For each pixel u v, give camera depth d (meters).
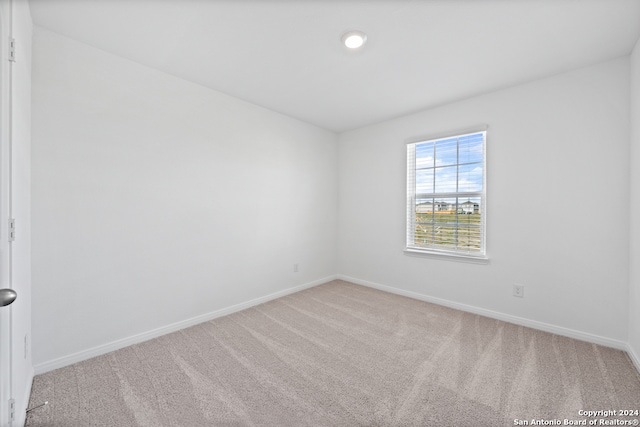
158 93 2.33
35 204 1.74
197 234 2.59
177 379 1.74
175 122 2.43
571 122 2.30
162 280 2.36
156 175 2.31
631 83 2.02
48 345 1.80
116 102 2.09
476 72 2.35
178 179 2.45
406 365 1.90
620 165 2.10
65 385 1.67
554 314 2.39
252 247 3.07
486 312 2.76
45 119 1.78
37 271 1.75
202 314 2.63
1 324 1.08
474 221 2.88
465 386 1.67
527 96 2.51
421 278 3.27
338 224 4.20
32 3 1.55
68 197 1.88
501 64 2.21
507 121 2.62
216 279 2.74
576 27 1.76
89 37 1.89
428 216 3.24
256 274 3.11
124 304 2.15
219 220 2.76
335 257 4.19
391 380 1.74
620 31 1.79
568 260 2.33
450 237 3.06
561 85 2.34
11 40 1.20
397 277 3.50
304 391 1.63
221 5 1.59
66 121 1.87
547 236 2.42
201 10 1.63
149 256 2.28
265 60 2.19
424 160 3.28
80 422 1.39
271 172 3.26
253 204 3.07
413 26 1.77
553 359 1.96
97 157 2.00
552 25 1.74
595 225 2.21
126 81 2.15
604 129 2.16
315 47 2.01
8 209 1.16
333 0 1.55
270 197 3.25
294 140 3.52
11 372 1.17
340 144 4.14
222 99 2.77
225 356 2.01
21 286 1.39
